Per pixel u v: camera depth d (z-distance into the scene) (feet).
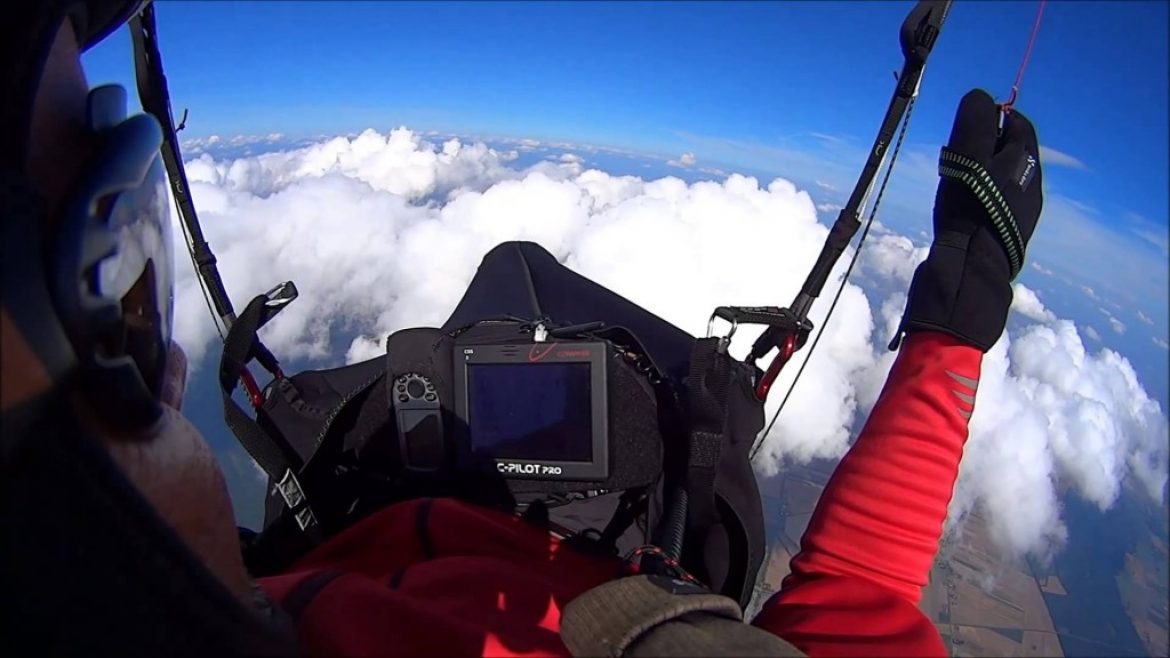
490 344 1.98
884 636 1.07
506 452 2.02
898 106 2.01
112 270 0.57
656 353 2.75
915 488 1.32
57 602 0.52
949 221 1.54
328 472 2.13
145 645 0.56
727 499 1.93
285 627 0.74
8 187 0.49
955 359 1.44
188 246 2.13
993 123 1.53
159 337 0.69
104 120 0.63
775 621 1.17
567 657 1.14
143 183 0.67
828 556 1.28
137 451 0.59
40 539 0.50
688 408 1.86
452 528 1.71
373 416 2.11
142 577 0.54
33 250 0.49
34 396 0.48
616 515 2.08
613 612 0.98
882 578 1.24
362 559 1.65
